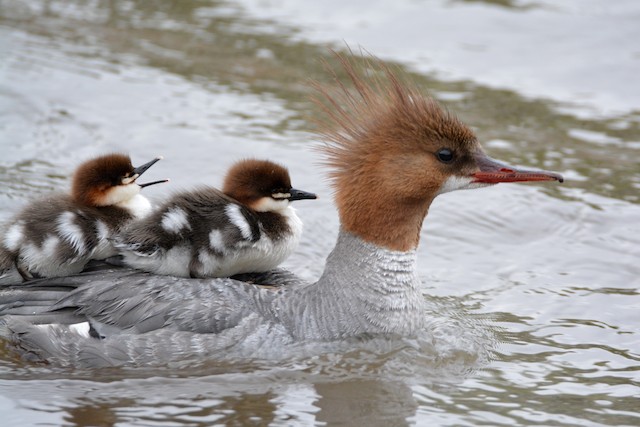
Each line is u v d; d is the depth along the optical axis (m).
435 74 20.38
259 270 13.00
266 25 22.73
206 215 12.27
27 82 18.98
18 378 11.00
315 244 14.92
